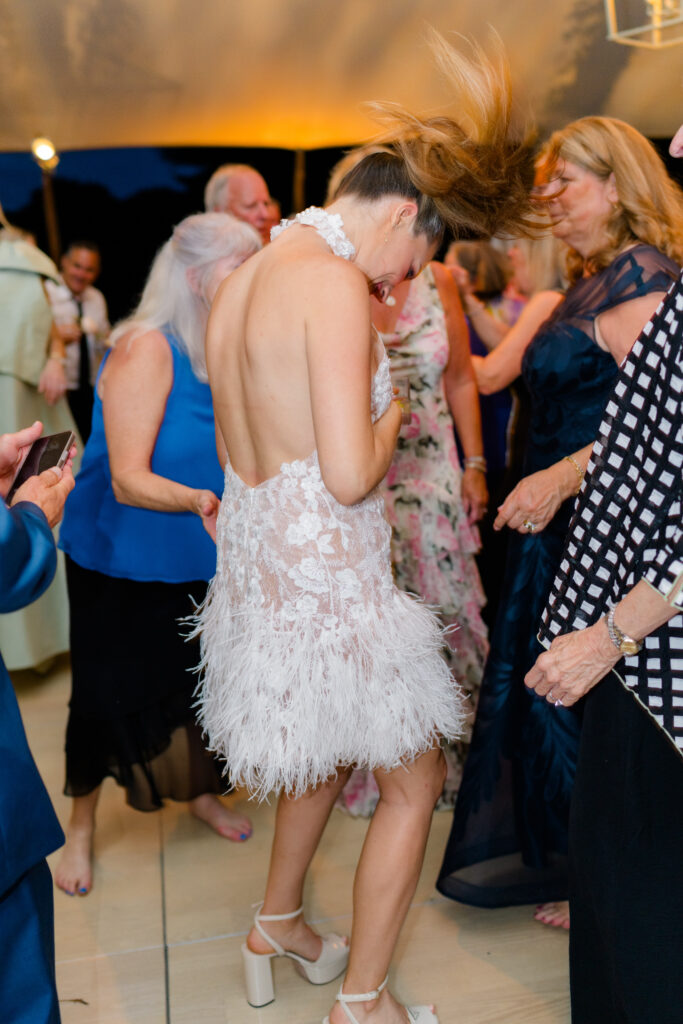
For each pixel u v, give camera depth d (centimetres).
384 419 142
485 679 203
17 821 113
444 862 203
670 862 136
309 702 138
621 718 142
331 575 138
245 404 141
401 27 344
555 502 184
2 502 109
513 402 321
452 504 246
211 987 185
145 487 196
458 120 153
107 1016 177
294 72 359
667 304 128
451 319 256
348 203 147
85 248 393
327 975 184
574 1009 157
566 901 201
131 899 214
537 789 198
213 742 156
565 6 337
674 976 138
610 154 184
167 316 203
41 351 339
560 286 302
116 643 215
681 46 343
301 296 130
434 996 179
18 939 116
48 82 355
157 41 344
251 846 235
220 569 154
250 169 327
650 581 130
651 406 131
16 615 338
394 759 143
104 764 220
